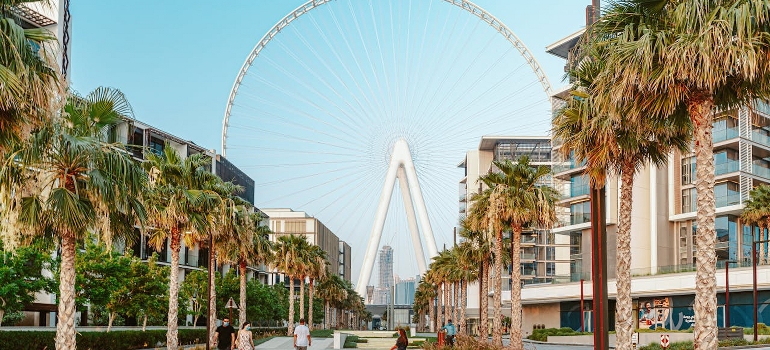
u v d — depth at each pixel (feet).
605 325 74.23
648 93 61.21
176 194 125.39
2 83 44.86
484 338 183.62
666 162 86.58
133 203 81.51
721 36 52.95
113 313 172.04
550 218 148.87
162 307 184.14
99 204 76.43
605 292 75.05
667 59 56.18
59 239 80.69
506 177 152.97
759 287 208.64
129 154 80.74
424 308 594.24
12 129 52.03
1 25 46.93
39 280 136.98
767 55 54.60
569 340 238.27
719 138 246.68
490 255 220.43
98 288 156.04
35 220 73.26
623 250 82.33
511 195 148.66
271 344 200.13
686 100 60.90
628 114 63.16
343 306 538.88
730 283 218.38
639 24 61.87
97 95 77.71
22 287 132.87
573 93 84.89
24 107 49.32
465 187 515.09
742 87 61.16
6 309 132.87
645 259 269.85
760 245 251.80
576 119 83.35
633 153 80.38
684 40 55.57
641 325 254.88
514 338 146.10
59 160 74.90
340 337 195.52
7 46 46.85
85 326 207.21
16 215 72.84
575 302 291.58
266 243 215.31
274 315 332.80
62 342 75.87
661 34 56.95
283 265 268.82
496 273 160.35
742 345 151.94
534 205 146.00
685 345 138.10
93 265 155.94
